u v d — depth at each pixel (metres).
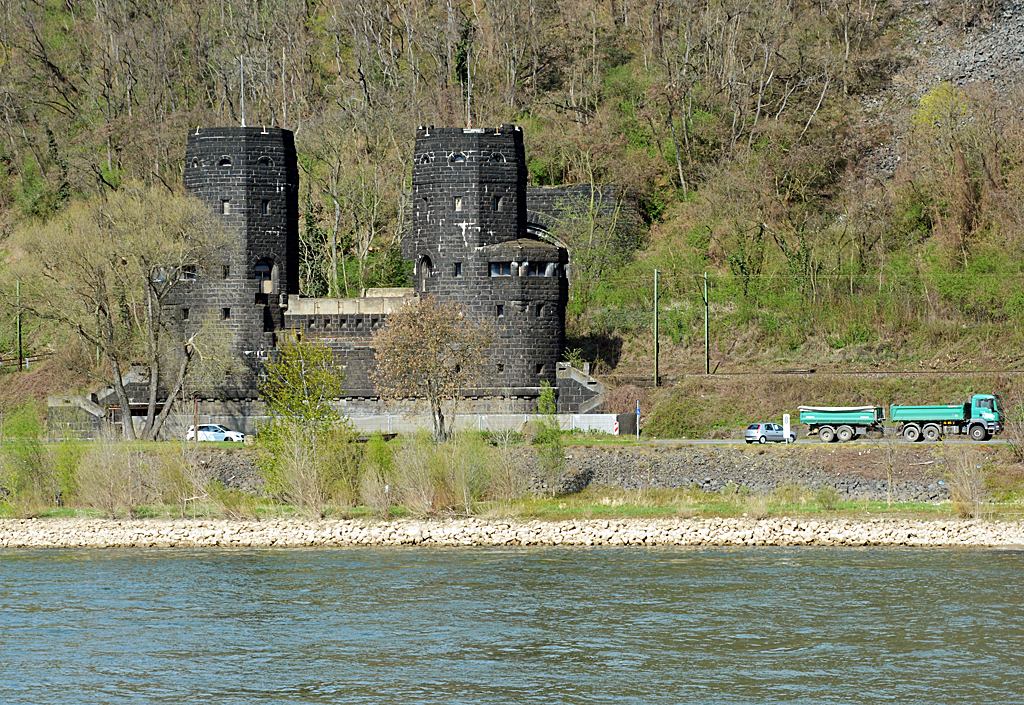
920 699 150.00
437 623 185.00
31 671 164.38
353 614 191.00
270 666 165.75
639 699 151.50
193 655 170.75
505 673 161.75
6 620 189.00
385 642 175.62
